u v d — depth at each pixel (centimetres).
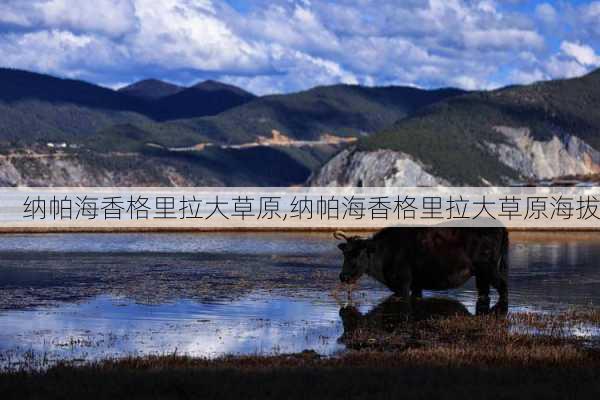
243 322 1823
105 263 3103
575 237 4703
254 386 1096
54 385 1112
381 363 1323
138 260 3231
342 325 1786
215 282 2514
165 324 1798
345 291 2325
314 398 1029
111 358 1408
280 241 4300
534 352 1423
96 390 1075
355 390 1075
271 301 2134
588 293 2295
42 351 1516
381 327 1756
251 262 3159
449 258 2100
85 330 1730
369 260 2152
